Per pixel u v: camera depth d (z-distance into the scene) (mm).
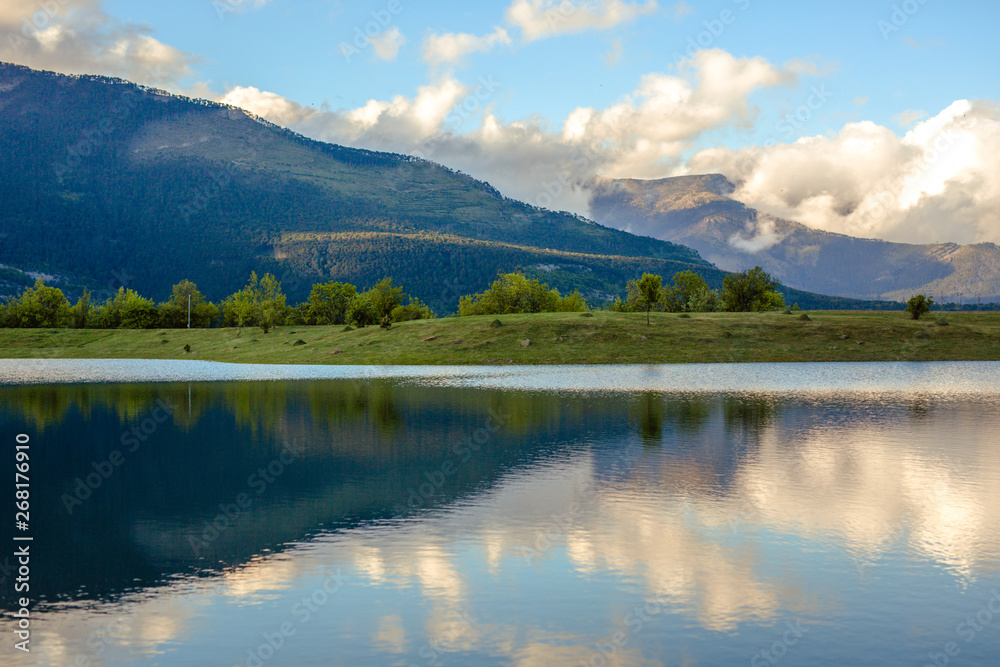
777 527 19656
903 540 18484
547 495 23656
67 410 49531
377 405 50094
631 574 16328
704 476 26062
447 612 14477
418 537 19359
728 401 50000
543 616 14203
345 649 12961
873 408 45375
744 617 14047
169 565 17594
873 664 12211
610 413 43969
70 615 14672
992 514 20812
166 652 12953
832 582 15727
